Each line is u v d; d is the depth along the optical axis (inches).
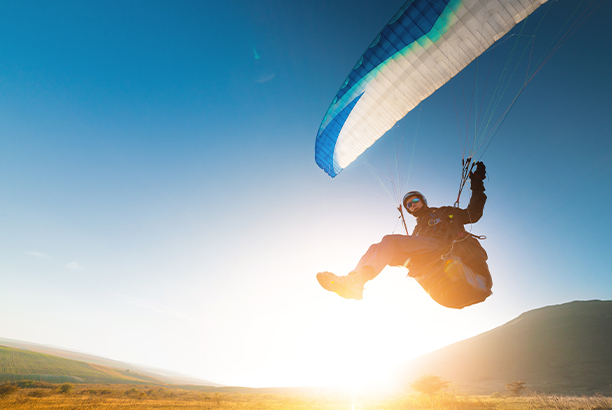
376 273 90.9
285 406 1299.2
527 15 192.9
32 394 1759.4
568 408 818.2
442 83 233.5
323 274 81.7
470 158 129.0
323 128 298.4
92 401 1435.8
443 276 103.8
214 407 1227.2
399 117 257.1
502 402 1075.9
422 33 214.1
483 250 114.8
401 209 136.8
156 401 1603.1
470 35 210.5
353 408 1133.7
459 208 119.3
